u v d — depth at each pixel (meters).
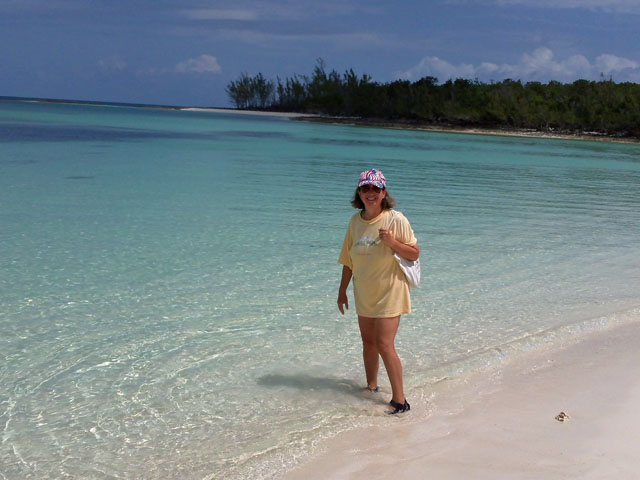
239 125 59.91
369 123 85.81
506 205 14.14
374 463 3.40
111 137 32.94
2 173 15.84
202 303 6.20
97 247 8.39
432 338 5.48
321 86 120.12
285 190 15.14
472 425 3.87
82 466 3.37
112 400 4.13
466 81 91.50
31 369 4.55
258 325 5.64
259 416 3.97
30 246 8.27
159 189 14.24
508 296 6.82
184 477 3.28
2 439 3.61
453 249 9.16
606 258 8.93
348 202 13.48
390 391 4.41
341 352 5.09
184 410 4.03
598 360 5.04
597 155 39.50
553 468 3.32
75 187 13.95
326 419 3.96
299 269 7.64
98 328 5.42
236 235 9.53
